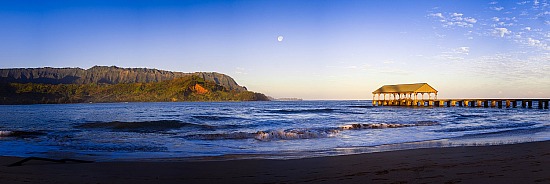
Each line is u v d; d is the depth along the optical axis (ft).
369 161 26.89
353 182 19.48
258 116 132.05
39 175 21.76
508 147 34.83
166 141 47.42
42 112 190.90
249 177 21.39
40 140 48.60
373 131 61.98
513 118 108.88
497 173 20.97
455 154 30.32
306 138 50.80
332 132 57.82
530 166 23.13
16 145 42.75
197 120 105.91
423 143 43.42
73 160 27.96
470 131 62.08
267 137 50.24
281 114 151.02
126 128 73.10
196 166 25.34
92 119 114.62
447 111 181.47
